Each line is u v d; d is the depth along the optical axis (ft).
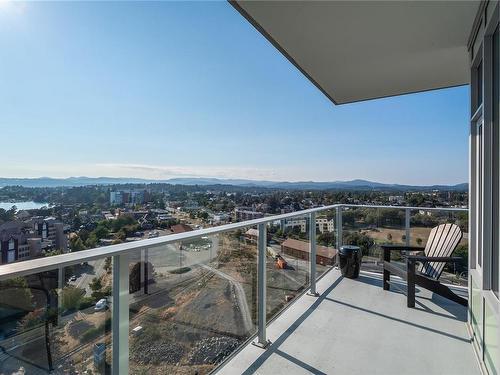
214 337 7.14
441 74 12.31
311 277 12.76
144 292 5.36
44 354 3.93
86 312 4.43
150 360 5.45
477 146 9.39
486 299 6.98
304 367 7.64
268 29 8.99
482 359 7.70
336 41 9.66
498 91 6.85
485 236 7.34
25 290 3.75
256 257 8.82
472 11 7.89
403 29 8.82
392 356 8.18
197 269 6.65
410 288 11.39
